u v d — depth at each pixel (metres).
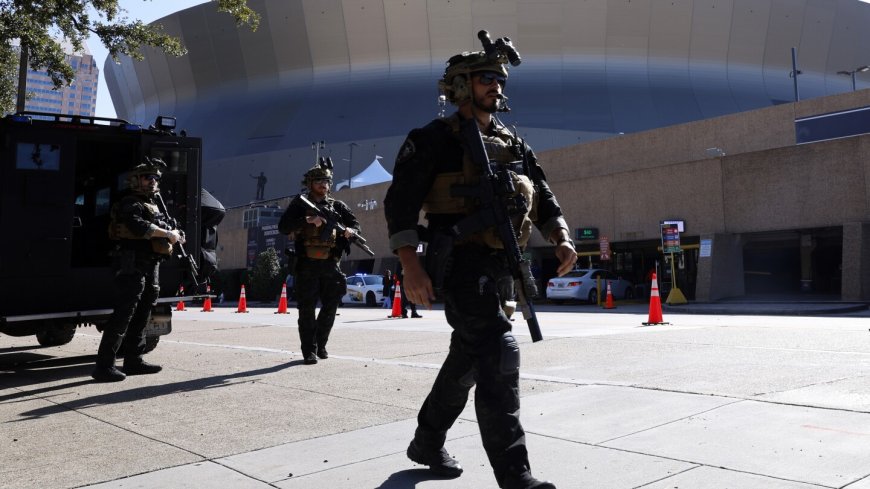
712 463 3.16
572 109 83.75
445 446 3.65
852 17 93.81
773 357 6.63
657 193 27.97
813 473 2.96
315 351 7.36
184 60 103.00
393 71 92.44
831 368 5.78
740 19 90.31
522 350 7.70
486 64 2.79
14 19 13.87
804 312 18.61
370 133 84.19
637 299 30.02
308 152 83.19
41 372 7.07
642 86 87.94
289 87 96.44
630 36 89.88
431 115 84.88
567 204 31.03
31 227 6.99
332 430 4.14
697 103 86.38
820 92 93.75
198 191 8.12
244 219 52.53
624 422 4.04
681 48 90.88
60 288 7.20
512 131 3.03
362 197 44.81
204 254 8.77
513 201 2.70
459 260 2.67
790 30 91.81
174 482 3.17
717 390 4.88
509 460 2.46
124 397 5.42
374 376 6.17
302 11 93.62
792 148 24.27
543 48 89.88
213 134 94.69
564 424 4.05
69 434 4.20
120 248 6.32
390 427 4.17
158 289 6.67
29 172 6.96
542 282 32.75
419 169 2.66
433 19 90.00
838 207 23.06
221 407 4.94
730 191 25.84
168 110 105.81
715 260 25.48
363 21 92.00
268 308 29.69
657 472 3.06
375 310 25.62
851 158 22.80
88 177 8.84
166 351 8.65
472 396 5.11
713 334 9.41
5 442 4.00
